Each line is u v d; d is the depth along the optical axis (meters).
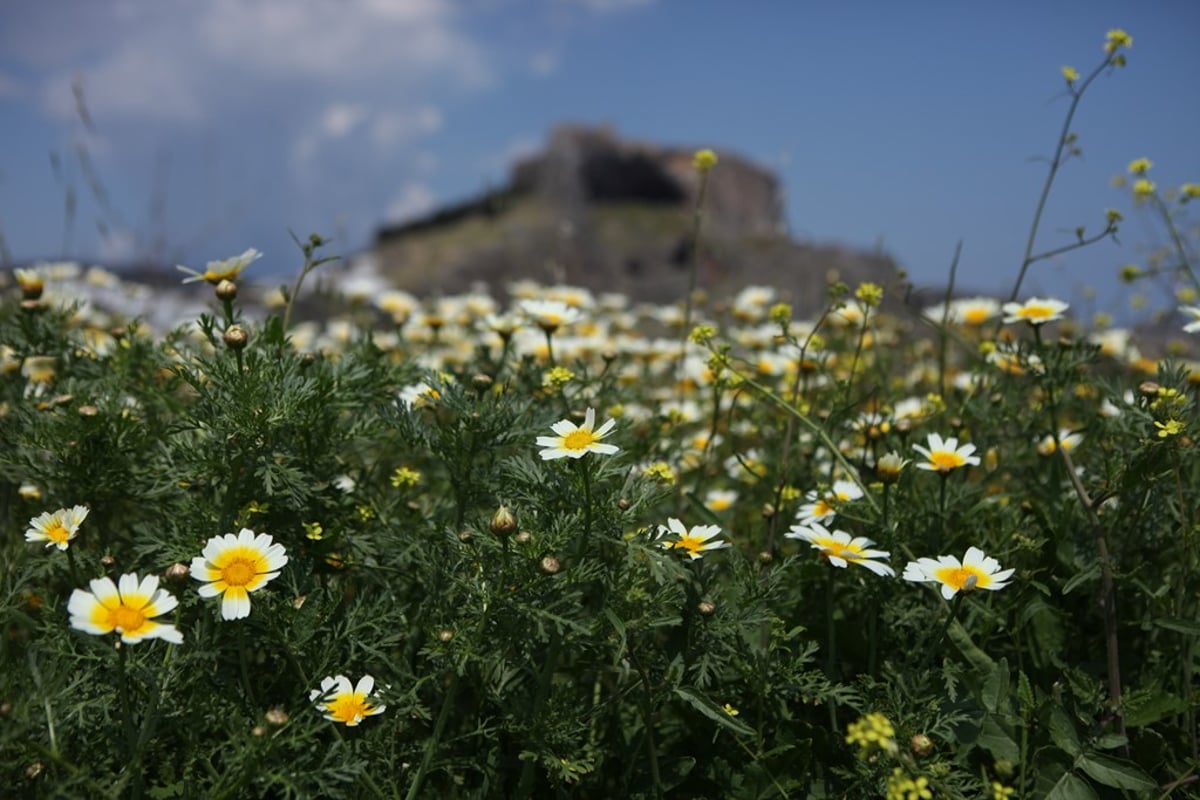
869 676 2.42
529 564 2.27
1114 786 2.35
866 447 3.38
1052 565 2.90
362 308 6.26
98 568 2.59
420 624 2.47
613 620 2.25
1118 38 3.55
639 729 2.61
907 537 2.89
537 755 2.29
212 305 3.16
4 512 3.39
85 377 3.32
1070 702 2.55
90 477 2.82
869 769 2.29
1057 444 2.93
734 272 14.68
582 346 5.19
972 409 3.48
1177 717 2.69
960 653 2.62
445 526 2.52
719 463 4.20
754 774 2.44
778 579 2.54
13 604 2.56
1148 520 2.95
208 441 2.62
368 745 2.35
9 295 5.31
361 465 3.23
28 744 2.04
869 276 14.48
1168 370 2.96
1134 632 2.94
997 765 2.39
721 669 2.61
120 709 2.25
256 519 2.68
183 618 2.47
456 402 2.67
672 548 2.46
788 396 4.16
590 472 2.31
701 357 4.89
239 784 2.00
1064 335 4.80
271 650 2.48
